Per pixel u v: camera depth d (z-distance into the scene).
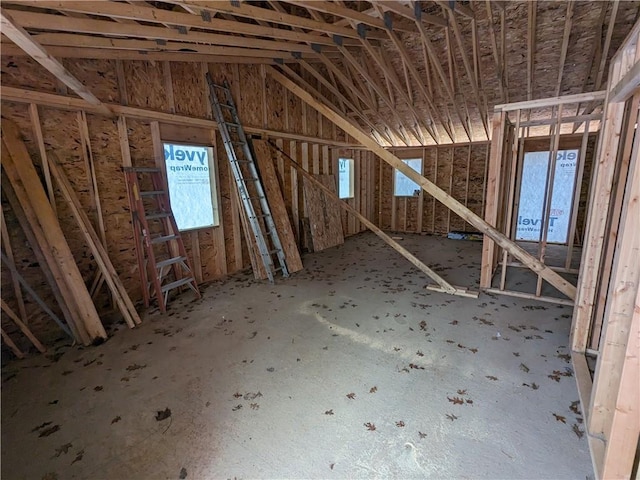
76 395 2.12
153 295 3.68
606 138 2.17
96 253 3.01
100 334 2.83
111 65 3.20
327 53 4.81
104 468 1.59
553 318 3.15
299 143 5.93
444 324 3.05
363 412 1.92
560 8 3.68
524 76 4.83
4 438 1.77
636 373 1.26
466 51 4.50
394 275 4.64
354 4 3.90
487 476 1.49
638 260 1.43
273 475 1.52
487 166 7.06
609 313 1.58
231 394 2.11
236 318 3.26
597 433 1.67
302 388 2.15
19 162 2.61
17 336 2.68
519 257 3.38
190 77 3.96
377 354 2.54
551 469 1.52
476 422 1.82
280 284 4.28
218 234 4.48
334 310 3.42
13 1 1.87
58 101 2.79
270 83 5.18
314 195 6.21
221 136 4.43
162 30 2.79
